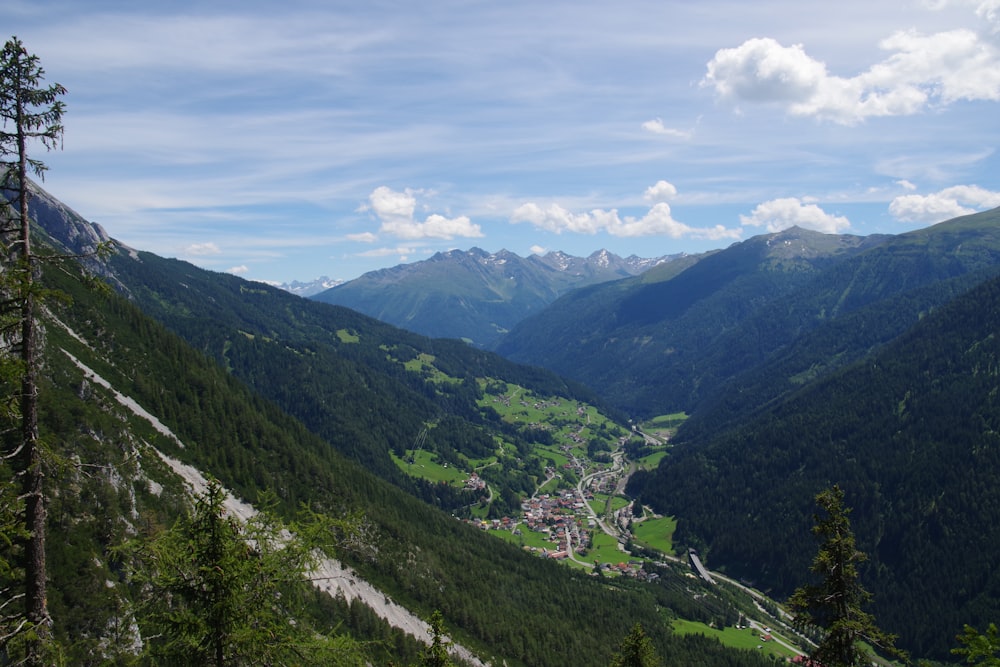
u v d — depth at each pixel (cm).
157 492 8644
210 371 18200
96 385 11238
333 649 2064
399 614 12250
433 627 4125
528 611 14925
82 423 8069
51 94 1977
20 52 1923
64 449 7238
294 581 2081
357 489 18112
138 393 13675
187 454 12731
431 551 16212
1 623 1923
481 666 11625
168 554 1930
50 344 10212
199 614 1917
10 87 1912
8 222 1967
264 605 2005
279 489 14350
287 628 2033
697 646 14650
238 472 13662
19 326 2036
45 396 7850
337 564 12400
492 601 14650
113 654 2067
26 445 2014
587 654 13162
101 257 2203
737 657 14225
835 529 3150
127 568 2012
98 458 7600
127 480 7756
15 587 2059
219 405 15962
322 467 16762
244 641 1903
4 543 2023
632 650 4975
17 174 1975
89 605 4594
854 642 3134
